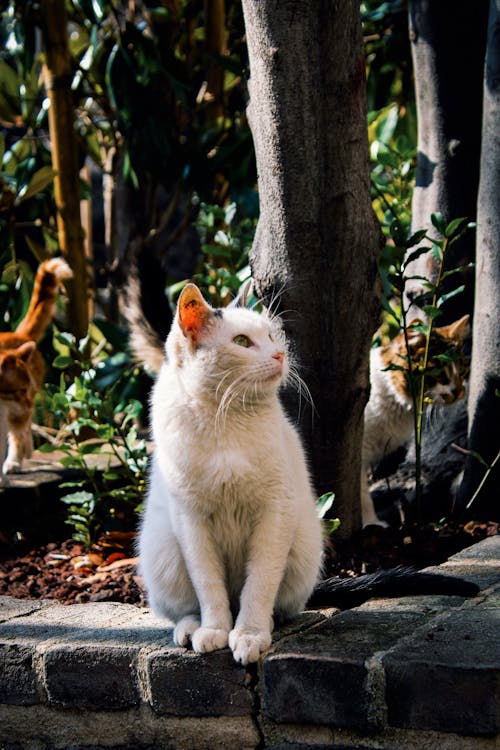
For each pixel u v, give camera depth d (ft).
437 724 7.61
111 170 21.88
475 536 12.57
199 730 8.57
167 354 8.89
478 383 13.56
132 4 21.21
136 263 12.56
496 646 7.89
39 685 9.14
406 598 9.68
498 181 12.96
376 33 20.70
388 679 7.75
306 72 11.00
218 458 8.49
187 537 8.71
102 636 9.20
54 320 19.61
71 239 18.97
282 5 10.82
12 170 21.48
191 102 19.30
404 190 16.14
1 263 19.62
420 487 13.19
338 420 12.05
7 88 20.71
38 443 20.06
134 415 13.73
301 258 11.51
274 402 8.84
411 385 12.76
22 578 12.60
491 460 13.43
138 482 13.71
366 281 11.70
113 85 18.34
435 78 14.47
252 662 8.21
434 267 14.83
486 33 14.33
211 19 20.20
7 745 9.35
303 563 9.23
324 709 8.00
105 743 8.95
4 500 14.66
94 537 14.23
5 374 15.37
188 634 8.66
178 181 19.86
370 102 20.72
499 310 13.19
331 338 11.75
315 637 8.53
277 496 8.64
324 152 11.23
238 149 18.69
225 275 14.47
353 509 12.63
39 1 18.97
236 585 9.36
